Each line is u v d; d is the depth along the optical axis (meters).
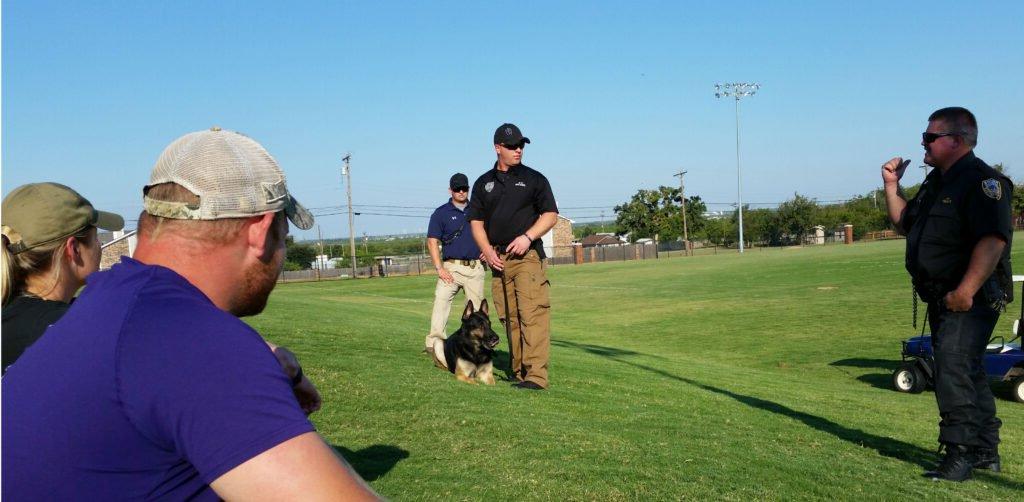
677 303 29.39
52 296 3.19
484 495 4.07
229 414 1.37
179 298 1.52
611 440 5.46
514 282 7.70
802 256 56.69
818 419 7.55
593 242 119.69
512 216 7.59
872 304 24.50
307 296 37.19
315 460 1.40
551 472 4.50
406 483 4.21
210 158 1.67
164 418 1.39
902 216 5.75
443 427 5.43
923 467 5.57
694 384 9.88
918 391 11.91
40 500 1.43
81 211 3.27
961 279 5.24
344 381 6.73
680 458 5.12
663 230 112.25
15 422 1.46
